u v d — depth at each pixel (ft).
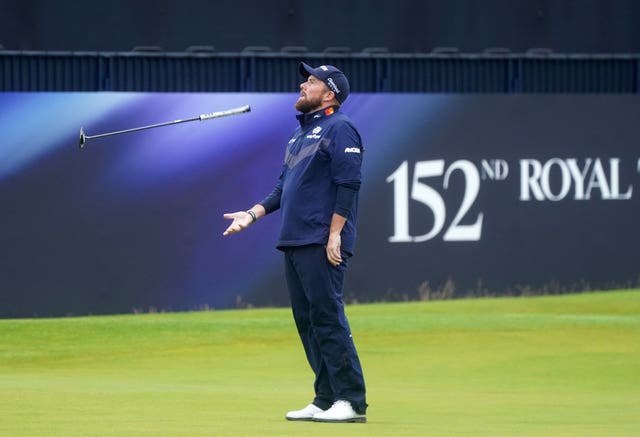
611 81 197.77
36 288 170.30
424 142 183.62
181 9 184.75
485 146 186.09
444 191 184.55
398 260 182.91
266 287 178.70
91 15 181.68
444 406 89.76
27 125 169.17
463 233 185.37
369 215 181.68
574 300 186.19
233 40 186.70
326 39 189.88
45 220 170.30
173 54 180.96
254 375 124.36
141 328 156.56
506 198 186.80
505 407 89.45
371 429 66.54
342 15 190.49
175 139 174.60
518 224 187.21
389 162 182.39
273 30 188.14
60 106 170.19
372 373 128.36
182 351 142.51
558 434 64.49
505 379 123.24
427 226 183.93
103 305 172.86
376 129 181.88
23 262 169.68
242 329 156.97
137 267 173.99
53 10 180.04
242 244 177.78
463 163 185.26
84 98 171.01
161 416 73.51
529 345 148.05
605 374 126.93
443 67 191.62
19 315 169.58
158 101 173.78
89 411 76.54
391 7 192.13
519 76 193.47
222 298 176.86
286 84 185.88
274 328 157.89
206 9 185.57
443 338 152.25
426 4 193.57
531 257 187.93
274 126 178.50
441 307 181.06
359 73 188.14
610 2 199.52
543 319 166.91
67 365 132.16
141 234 173.99
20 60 176.14
